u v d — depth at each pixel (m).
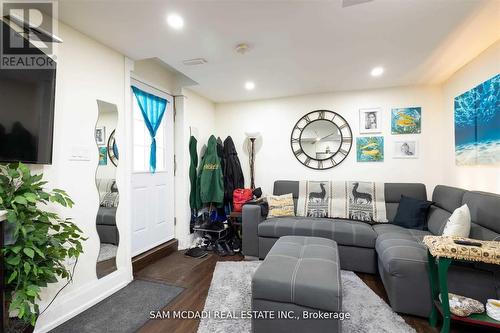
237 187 3.93
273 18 1.84
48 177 1.73
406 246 2.01
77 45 1.96
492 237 1.74
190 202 3.60
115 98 2.32
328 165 3.74
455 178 2.92
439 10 1.74
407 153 3.41
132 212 2.74
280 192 3.60
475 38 2.13
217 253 3.20
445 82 3.18
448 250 1.53
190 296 2.14
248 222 3.01
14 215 1.21
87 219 2.02
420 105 3.37
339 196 3.36
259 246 2.97
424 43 2.22
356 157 3.62
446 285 1.56
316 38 2.13
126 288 2.29
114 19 1.82
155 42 2.18
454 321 1.74
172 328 1.73
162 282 2.40
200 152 3.87
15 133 1.47
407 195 3.11
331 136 3.73
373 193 3.25
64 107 1.85
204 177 3.60
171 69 3.30
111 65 2.28
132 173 2.75
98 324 1.77
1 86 1.40
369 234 2.56
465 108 2.64
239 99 4.11
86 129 2.03
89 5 1.65
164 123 3.28
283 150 3.97
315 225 2.79
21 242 1.28
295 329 1.49
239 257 3.07
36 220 1.42
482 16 1.81
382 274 2.23
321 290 1.44
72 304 1.87
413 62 2.63
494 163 2.18
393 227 2.75
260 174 4.08
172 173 3.42
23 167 1.36
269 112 4.05
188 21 1.86
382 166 3.51
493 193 2.04
